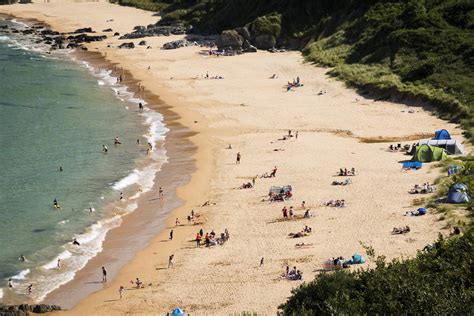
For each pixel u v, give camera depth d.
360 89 102.50
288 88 105.62
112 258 57.03
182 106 99.56
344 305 30.64
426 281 31.11
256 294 49.16
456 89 93.88
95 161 78.12
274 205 64.94
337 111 93.69
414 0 118.62
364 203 63.38
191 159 79.00
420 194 64.06
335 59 117.44
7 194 68.00
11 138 84.62
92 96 105.69
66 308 49.56
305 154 78.12
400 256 51.75
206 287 51.16
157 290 51.47
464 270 31.61
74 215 64.38
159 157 80.00
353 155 76.69
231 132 87.75
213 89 107.81
